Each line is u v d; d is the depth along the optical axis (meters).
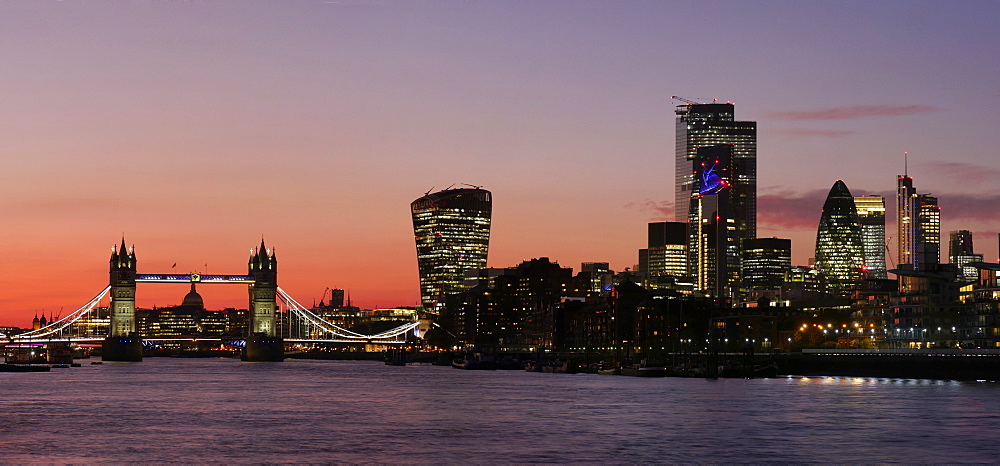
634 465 148.25
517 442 170.00
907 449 159.75
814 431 179.25
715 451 159.25
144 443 171.00
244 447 165.88
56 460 153.75
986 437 171.12
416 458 154.38
